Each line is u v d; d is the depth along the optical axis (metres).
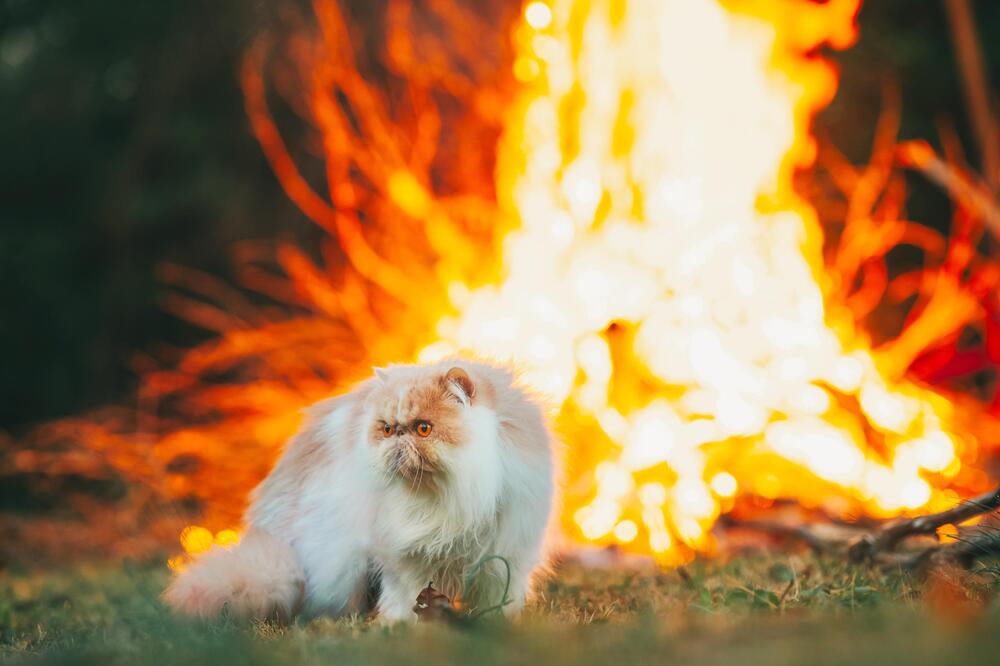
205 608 4.29
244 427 10.72
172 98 15.77
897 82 13.23
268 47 14.06
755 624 3.52
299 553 4.57
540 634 3.47
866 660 2.91
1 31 16.88
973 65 10.95
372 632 3.85
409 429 4.15
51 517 10.23
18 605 5.85
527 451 4.35
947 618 3.30
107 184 16.08
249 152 15.38
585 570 6.35
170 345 15.48
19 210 16.81
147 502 9.74
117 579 6.77
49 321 15.95
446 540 4.21
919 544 5.68
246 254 14.72
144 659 3.60
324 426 4.73
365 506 4.31
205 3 15.38
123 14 16.12
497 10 12.71
